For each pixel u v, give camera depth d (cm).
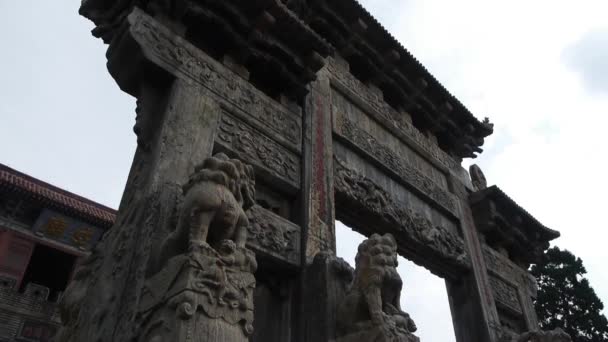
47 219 2719
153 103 875
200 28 1027
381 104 1481
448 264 1394
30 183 2741
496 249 1691
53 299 2947
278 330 841
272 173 959
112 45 904
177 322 516
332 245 960
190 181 662
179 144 797
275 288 891
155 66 866
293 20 1059
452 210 1520
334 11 1402
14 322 2392
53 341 726
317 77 1259
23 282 2966
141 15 897
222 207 624
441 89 1630
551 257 3422
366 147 1292
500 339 1331
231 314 561
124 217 755
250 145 949
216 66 984
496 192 1619
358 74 1522
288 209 988
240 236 648
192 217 605
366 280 771
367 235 1255
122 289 632
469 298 1397
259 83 1136
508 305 1530
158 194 707
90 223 2825
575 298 3175
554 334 1270
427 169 1545
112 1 990
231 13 1010
